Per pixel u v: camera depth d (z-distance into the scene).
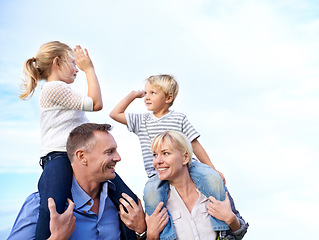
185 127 2.79
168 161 2.18
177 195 2.27
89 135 2.17
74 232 2.13
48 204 1.98
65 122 2.44
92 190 2.24
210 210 2.21
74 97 2.43
